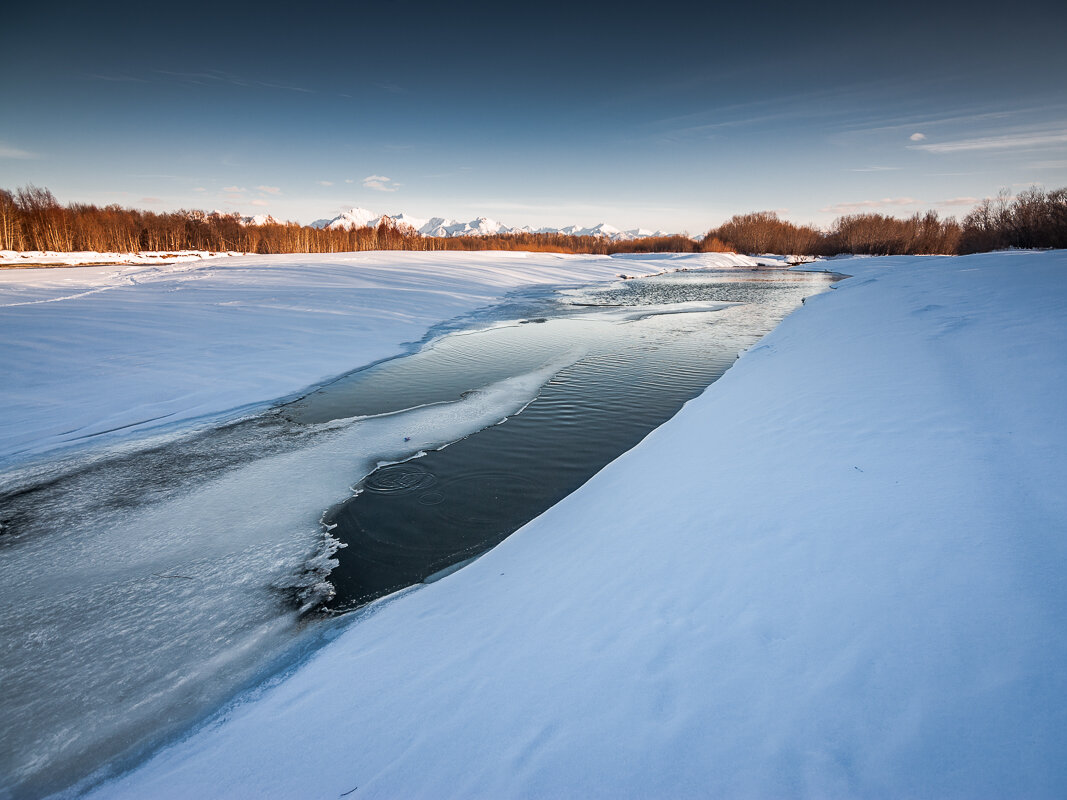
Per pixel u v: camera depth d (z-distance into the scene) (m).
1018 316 8.62
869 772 1.97
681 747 2.29
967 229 63.41
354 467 7.66
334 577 5.21
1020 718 2.02
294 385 11.36
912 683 2.29
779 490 4.51
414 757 2.59
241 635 4.41
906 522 3.49
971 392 5.52
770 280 40.78
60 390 10.05
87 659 4.16
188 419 9.34
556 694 2.80
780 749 2.16
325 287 23.78
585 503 5.77
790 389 7.61
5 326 13.59
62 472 7.36
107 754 3.29
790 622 2.89
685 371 13.12
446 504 6.64
